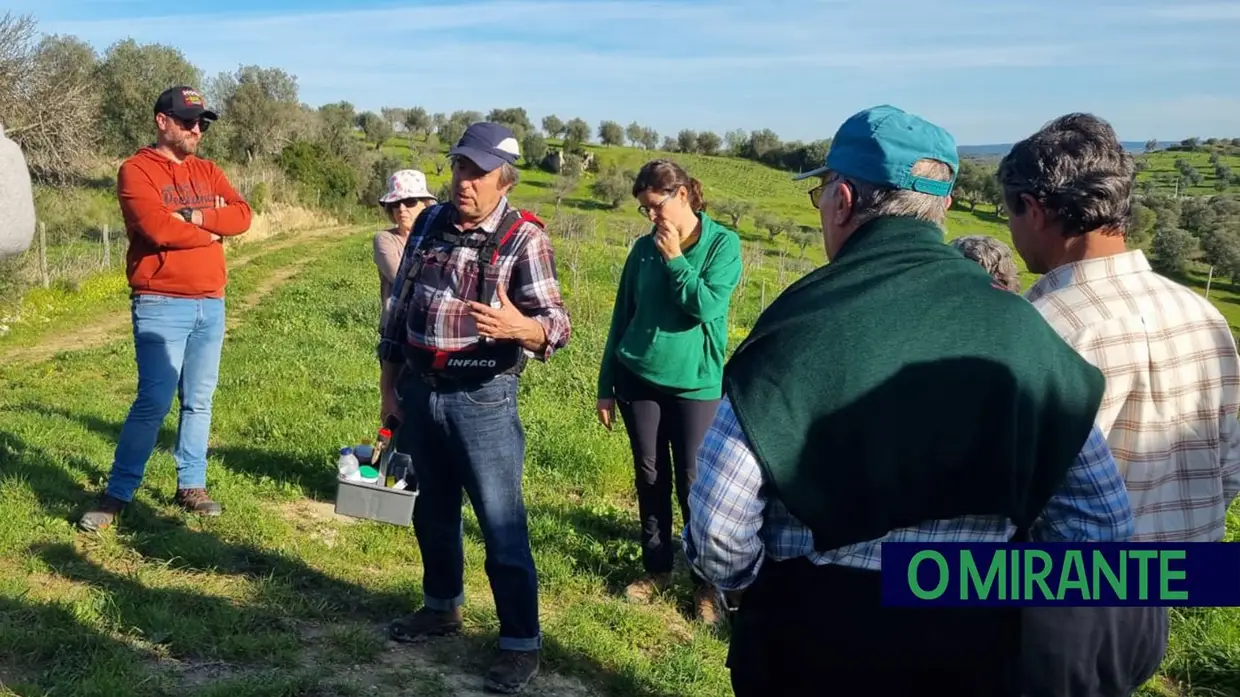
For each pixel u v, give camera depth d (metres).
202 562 4.37
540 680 3.66
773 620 1.87
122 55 41.25
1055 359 1.75
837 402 1.67
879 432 1.67
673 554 5.16
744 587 1.89
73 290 16.09
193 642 3.56
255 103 50.44
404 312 3.58
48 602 3.78
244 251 25.81
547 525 5.30
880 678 1.78
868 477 1.67
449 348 3.40
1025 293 2.40
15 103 23.25
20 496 4.91
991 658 1.79
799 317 1.76
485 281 3.40
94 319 14.50
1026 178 2.26
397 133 97.94
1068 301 2.23
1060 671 1.82
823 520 1.68
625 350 4.39
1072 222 2.22
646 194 4.05
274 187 39.16
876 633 1.76
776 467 1.67
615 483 6.32
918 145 1.84
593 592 4.64
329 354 10.68
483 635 3.92
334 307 14.93
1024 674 1.82
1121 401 2.19
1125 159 2.21
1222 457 2.33
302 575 4.37
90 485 5.37
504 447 3.51
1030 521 1.73
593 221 43.62
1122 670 1.91
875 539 1.73
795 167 99.31
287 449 6.49
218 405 7.75
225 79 52.41
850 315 1.72
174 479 5.47
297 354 10.53
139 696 3.18
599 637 4.03
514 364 3.48
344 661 3.59
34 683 3.18
